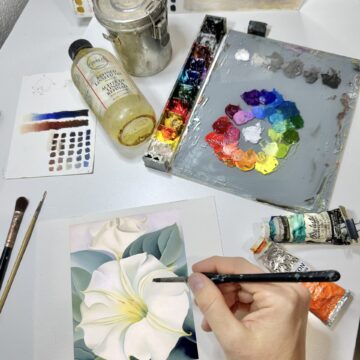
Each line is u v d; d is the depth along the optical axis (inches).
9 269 21.0
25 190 22.9
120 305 19.7
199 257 20.5
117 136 22.7
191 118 24.0
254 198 21.6
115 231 21.4
